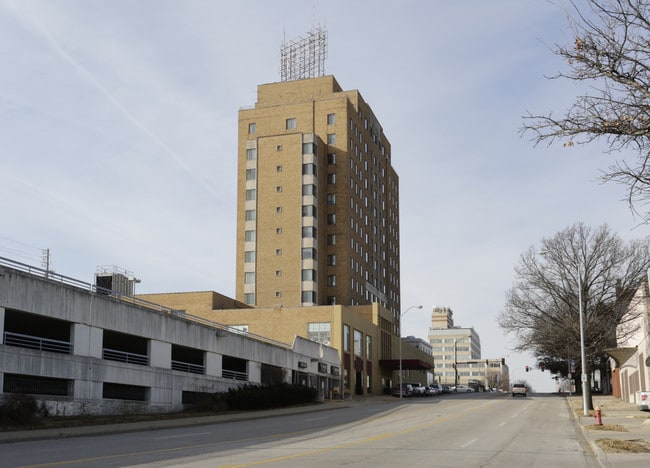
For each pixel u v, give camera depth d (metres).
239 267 102.38
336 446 19.58
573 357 54.88
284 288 99.88
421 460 16.11
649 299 44.69
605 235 74.50
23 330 36.28
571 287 51.06
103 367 33.53
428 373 166.25
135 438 22.80
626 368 60.94
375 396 83.88
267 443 20.48
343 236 105.88
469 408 48.44
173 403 39.28
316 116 109.12
